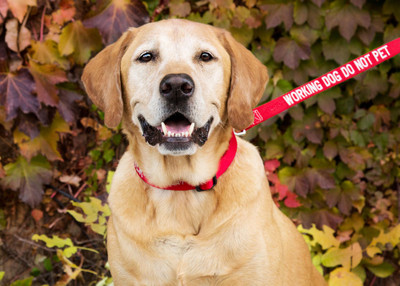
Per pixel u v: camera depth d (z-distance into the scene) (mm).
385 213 4328
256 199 2484
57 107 3668
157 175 2467
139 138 2520
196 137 2348
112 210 2562
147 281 2469
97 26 3627
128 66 2490
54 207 3949
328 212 4250
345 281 3760
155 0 3842
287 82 4004
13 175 3709
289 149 4168
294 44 3902
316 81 2896
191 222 2463
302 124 4102
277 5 3857
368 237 4352
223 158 2500
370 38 3934
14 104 3488
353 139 4152
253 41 4027
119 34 3633
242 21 3891
